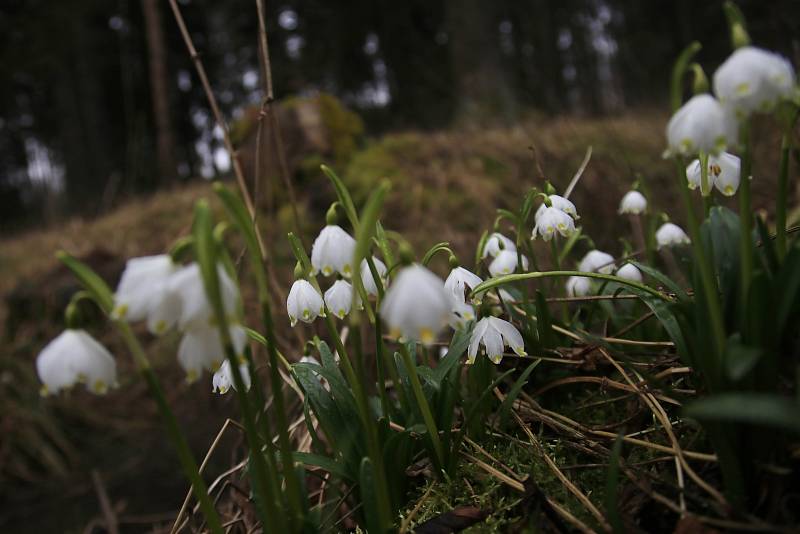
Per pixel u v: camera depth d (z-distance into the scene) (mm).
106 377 203
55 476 766
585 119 1340
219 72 2871
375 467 232
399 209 965
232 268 196
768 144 792
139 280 188
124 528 587
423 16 2691
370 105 2695
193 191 1718
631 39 2676
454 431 329
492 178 980
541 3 2652
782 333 224
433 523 261
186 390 913
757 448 218
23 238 1901
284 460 229
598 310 423
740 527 210
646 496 249
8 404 854
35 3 2496
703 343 222
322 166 248
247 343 208
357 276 212
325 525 281
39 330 1062
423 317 192
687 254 369
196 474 215
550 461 282
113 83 3516
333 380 291
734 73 192
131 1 3072
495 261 368
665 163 920
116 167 3557
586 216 790
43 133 3832
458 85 1831
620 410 341
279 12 2541
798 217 602
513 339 293
